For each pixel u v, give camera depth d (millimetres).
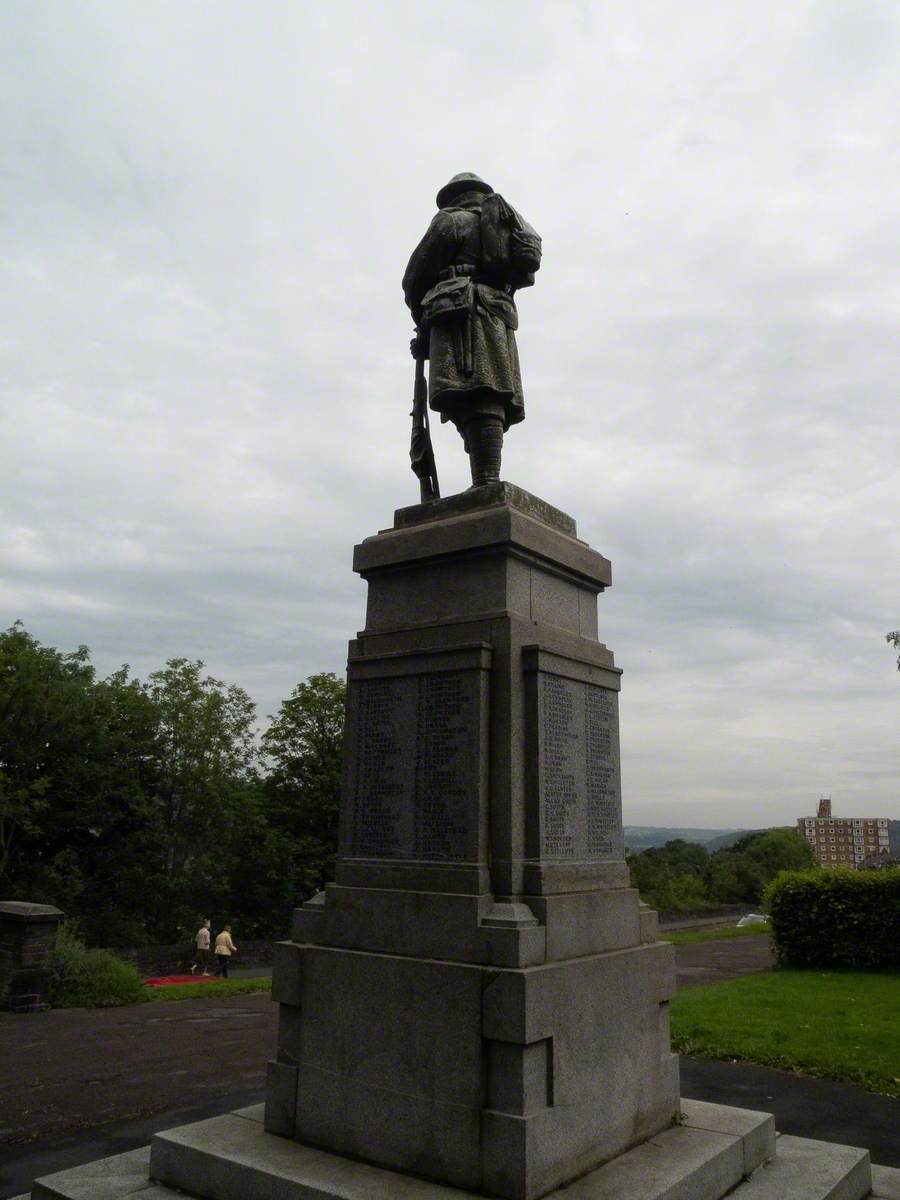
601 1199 4785
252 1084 9773
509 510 6176
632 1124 5684
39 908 15805
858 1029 11602
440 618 6348
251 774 42250
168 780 39469
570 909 5582
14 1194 6375
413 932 5590
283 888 41562
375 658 6398
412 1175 5137
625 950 6016
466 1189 4918
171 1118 8383
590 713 6492
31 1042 12406
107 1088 9594
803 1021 12242
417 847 5879
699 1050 10891
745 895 74562
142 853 37500
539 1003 4996
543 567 6461
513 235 7277
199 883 38719
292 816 43281
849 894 18656
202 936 26484
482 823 5586
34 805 33438
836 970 18156
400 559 6594
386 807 6129
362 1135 5418
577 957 5555
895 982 16234
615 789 6664
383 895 5801
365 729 6398
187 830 39312
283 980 6051
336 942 5980
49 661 37719
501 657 5844
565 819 5961
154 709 39344
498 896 5488
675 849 83938
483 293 7148
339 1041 5676
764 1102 8758
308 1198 4938
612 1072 5570
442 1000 5246
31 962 15562
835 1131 7836
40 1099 9109
